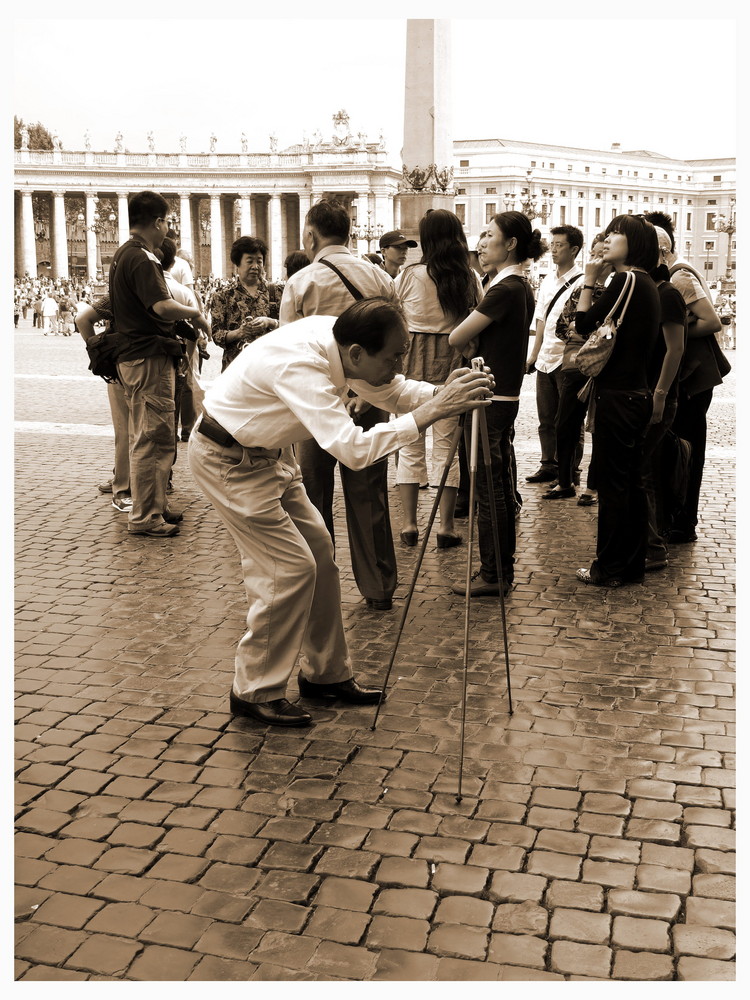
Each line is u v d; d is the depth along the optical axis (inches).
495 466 250.2
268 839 144.7
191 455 179.2
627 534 264.5
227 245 4185.5
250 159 4025.6
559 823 148.7
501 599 183.6
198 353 469.4
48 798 155.5
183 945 122.1
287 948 121.5
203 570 278.7
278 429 168.2
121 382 312.3
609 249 258.4
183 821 149.4
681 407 307.3
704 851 141.6
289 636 182.5
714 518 348.8
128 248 306.2
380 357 159.6
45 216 4426.7
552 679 202.5
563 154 4296.3
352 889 132.9
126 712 186.7
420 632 230.8
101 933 124.3
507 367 245.3
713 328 298.0
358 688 193.3
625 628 233.1
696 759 168.6
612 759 168.6
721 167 4803.2
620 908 128.9
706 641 224.7
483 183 4121.6
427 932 124.4
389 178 3922.2
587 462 469.4
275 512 177.2
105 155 4033.0
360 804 154.4
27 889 132.8
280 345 164.1
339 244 233.6
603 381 257.3
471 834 145.8
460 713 186.9
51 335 1670.8
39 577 270.8
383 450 155.3
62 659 212.2
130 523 317.4
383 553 244.4
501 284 243.0
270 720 180.7
